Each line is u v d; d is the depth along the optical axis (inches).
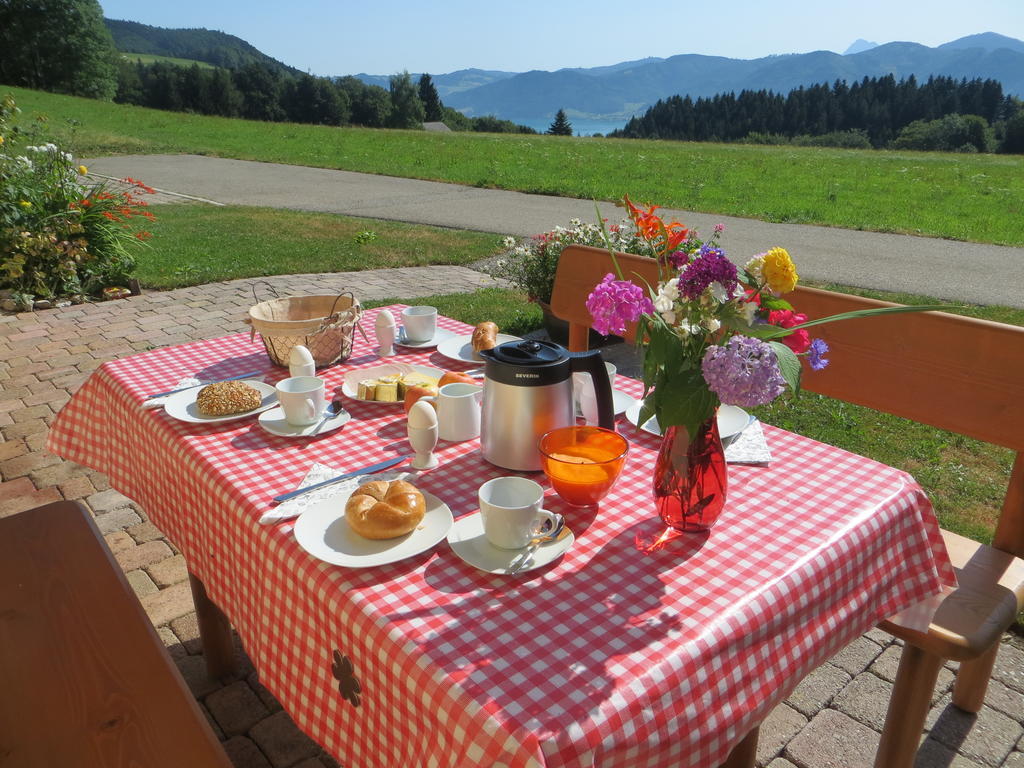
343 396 86.0
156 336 230.4
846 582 56.9
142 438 80.9
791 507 61.9
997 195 636.1
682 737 43.4
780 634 50.9
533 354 67.6
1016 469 81.3
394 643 45.4
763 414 179.8
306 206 509.4
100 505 134.8
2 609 64.0
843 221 486.6
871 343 90.4
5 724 51.9
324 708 53.6
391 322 98.8
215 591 70.2
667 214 503.8
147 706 53.2
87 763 48.4
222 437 74.7
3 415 171.9
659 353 50.6
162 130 1008.9
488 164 779.4
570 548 55.7
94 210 284.7
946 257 387.2
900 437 168.1
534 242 232.4
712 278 49.1
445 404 74.3
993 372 80.7
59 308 261.4
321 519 58.5
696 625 46.8
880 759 78.2
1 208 264.2
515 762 37.3
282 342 90.4
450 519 58.3
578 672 42.6
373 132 1180.5
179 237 382.6
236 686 94.7
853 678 97.0
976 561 81.2
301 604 54.3
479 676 42.2
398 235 400.8
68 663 57.7
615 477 60.3
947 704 93.4
